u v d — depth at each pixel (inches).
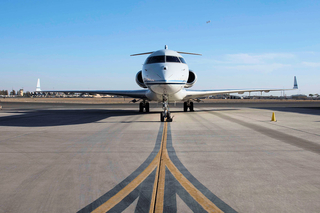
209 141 339.3
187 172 207.6
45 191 169.3
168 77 578.2
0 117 724.7
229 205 147.8
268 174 201.3
